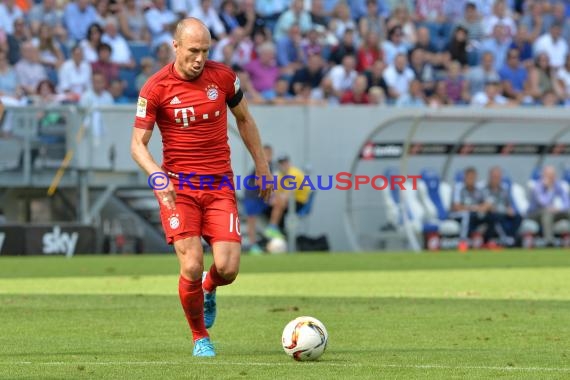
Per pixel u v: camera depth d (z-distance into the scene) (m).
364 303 31.95
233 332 25.33
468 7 80.56
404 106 68.44
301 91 68.44
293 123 64.19
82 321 27.31
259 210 60.47
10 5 65.44
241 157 60.50
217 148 21.75
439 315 28.75
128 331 25.39
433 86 72.94
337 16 75.19
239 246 21.72
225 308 30.48
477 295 35.44
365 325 26.53
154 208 61.72
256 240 61.94
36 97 61.06
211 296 22.84
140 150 21.28
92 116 58.62
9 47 62.88
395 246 63.28
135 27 68.19
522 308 30.61
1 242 56.75
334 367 19.28
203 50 20.98
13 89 62.41
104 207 61.03
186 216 21.34
